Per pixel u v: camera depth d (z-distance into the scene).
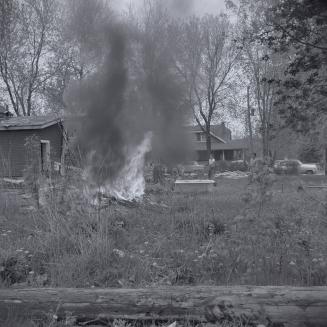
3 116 22.80
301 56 9.68
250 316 2.96
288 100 10.34
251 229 5.09
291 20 9.23
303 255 4.87
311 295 3.02
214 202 9.70
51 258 4.74
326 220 6.42
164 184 10.64
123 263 4.70
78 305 3.12
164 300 3.08
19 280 4.43
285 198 9.92
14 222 6.58
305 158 37.53
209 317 3.01
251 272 4.36
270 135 12.10
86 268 4.57
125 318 3.06
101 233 5.17
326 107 10.18
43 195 7.06
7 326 3.00
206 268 4.64
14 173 18.81
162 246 5.52
